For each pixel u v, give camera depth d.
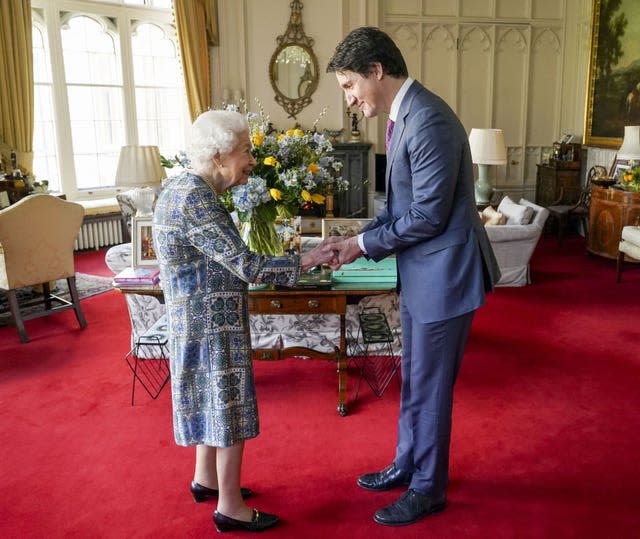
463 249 2.11
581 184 8.93
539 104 9.45
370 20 8.83
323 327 4.03
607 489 2.59
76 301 4.85
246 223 2.93
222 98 8.90
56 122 7.84
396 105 2.12
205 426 2.09
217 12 8.66
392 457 2.87
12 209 4.30
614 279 6.22
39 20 7.55
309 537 2.30
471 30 9.12
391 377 3.74
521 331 4.65
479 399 3.48
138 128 8.65
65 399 3.55
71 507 2.51
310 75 8.97
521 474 2.71
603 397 3.49
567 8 9.11
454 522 2.38
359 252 2.15
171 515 2.45
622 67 7.77
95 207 7.83
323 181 2.98
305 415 3.30
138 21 8.42
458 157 2.04
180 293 2.00
